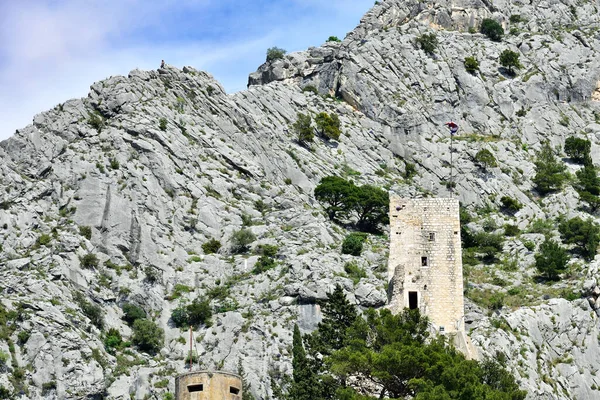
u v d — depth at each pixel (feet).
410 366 323.37
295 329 405.18
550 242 597.93
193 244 575.38
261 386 478.18
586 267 580.30
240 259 561.84
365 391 331.98
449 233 434.30
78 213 569.23
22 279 518.78
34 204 569.64
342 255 563.89
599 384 494.59
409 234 434.71
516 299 552.00
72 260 540.52
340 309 395.55
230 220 593.01
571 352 500.33
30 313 494.59
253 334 504.02
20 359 476.95
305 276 530.27
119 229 565.53
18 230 554.05
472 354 411.75
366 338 358.02
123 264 555.28
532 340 492.13
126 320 529.45
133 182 584.81
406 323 360.07
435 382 319.88
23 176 586.45
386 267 552.82
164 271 553.64
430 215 436.76
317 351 383.04
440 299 426.10
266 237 578.66
